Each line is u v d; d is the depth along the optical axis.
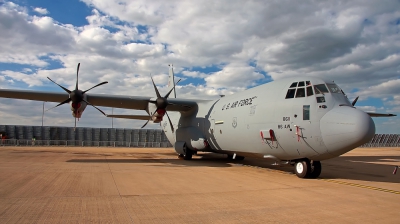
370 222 5.30
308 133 10.26
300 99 10.91
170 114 23.47
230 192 7.83
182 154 19.48
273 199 7.06
